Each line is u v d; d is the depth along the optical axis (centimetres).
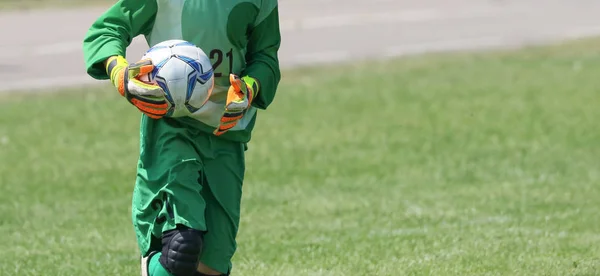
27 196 2633
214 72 1451
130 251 2116
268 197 2581
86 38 1436
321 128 3500
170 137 1430
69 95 4212
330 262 1998
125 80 1352
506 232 2208
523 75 4503
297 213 2417
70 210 2484
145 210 1441
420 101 3962
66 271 1964
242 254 2064
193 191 1412
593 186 2677
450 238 2161
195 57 1391
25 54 5159
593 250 2058
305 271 1934
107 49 1404
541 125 3494
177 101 1379
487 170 2889
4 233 2269
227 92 1461
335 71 4722
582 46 5312
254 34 1485
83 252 2106
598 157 3044
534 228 2244
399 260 1995
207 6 1433
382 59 5044
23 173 2898
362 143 3266
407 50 5288
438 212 2412
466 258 2002
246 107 1379
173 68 1373
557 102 3888
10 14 6475
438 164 2970
